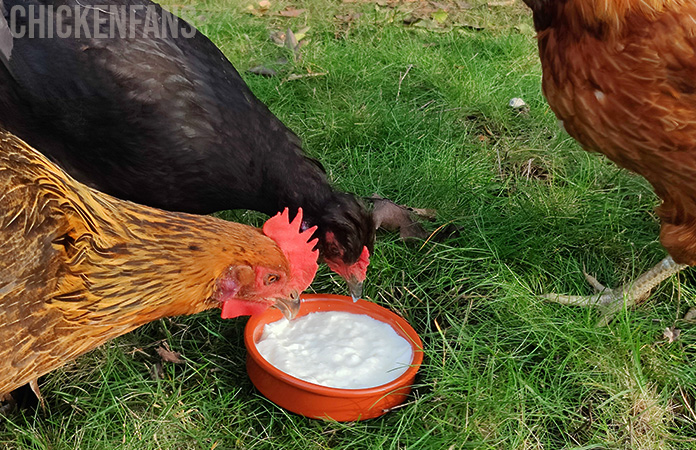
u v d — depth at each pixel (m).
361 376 0.60
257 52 1.06
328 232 0.65
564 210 0.79
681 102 0.54
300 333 0.65
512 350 0.64
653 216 0.79
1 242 0.45
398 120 0.90
